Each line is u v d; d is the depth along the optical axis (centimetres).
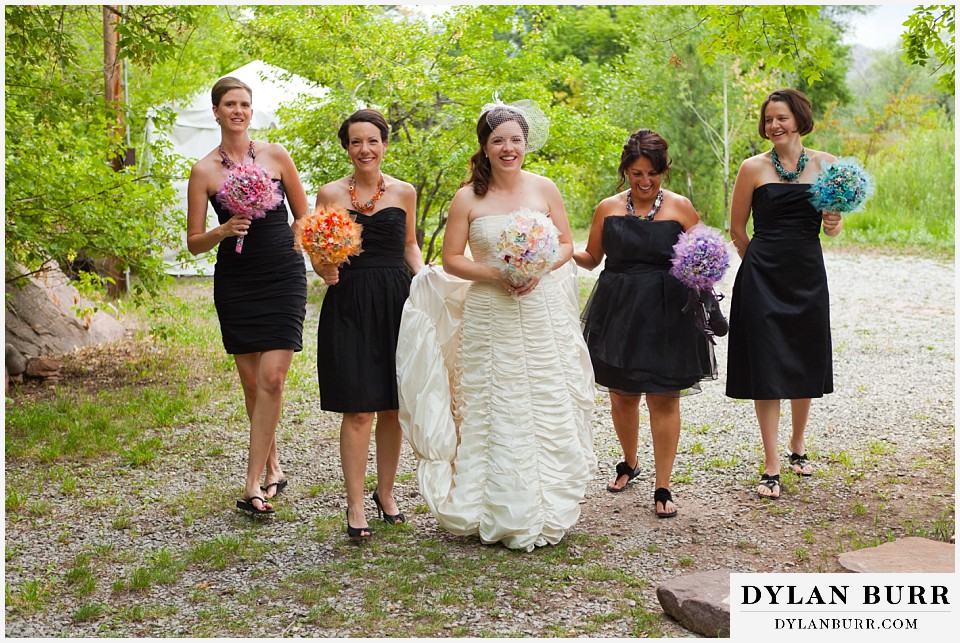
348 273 422
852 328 954
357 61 1072
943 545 380
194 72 1480
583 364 441
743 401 691
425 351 417
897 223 1792
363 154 420
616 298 450
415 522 446
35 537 426
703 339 451
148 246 759
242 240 443
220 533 432
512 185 420
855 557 370
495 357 415
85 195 693
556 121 1071
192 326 976
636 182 443
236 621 335
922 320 990
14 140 692
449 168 1017
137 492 491
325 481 512
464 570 380
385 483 444
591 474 437
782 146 481
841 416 626
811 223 480
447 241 416
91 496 484
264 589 365
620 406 477
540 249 387
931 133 2000
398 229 429
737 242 504
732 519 439
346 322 419
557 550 404
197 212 461
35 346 802
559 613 340
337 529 434
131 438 588
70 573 378
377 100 1050
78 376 759
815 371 480
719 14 640
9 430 592
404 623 331
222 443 584
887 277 1327
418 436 415
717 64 1916
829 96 2831
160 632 328
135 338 909
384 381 419
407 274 436
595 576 373
